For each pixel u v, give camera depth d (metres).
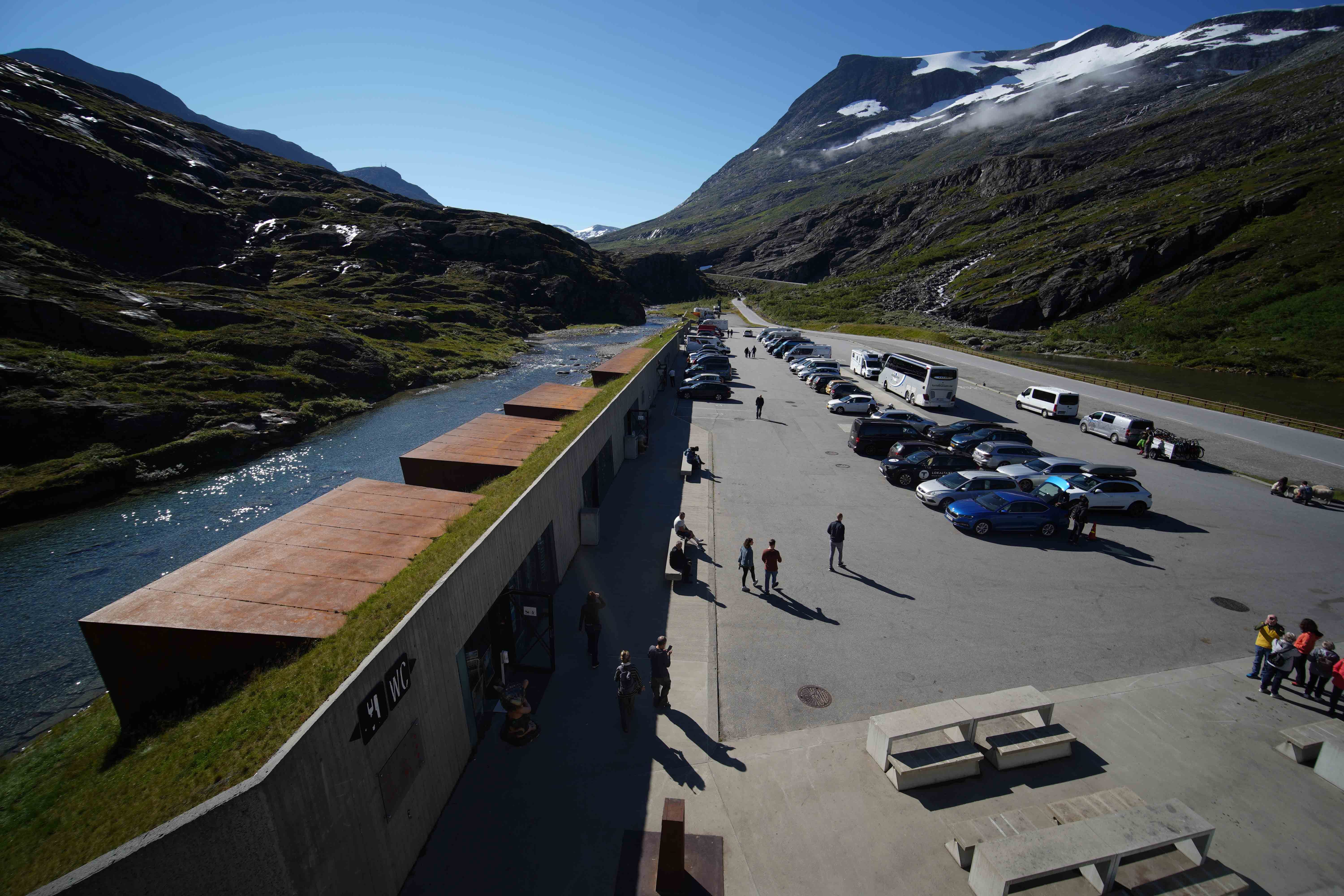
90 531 23.78
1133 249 93.69
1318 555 18.62
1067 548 18.91
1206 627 14.48
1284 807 9.31
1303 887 8.09
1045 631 14.19
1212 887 7.78
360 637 7.59
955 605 15.30
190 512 25.69
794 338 66.06
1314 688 11.82
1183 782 9.77
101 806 5.62
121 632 8.06
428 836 8.34
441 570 9.30
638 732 10.54
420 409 44.62
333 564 10.00
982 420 35.81
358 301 77.38
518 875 7.86
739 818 8.86
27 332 37.38
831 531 16.91
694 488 23.31
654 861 8.12
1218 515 22.05
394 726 7.51
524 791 9.22
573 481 17.08
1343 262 76.56
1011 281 103.81
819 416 36.16
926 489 22.48
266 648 7.90
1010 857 7.50
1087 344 81.38
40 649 16.00
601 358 71.44
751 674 12.37
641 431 28.72
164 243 74.19
